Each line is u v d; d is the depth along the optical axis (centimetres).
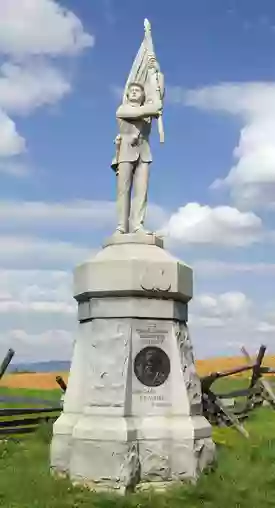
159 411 1070
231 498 943
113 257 1105
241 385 2692
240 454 1239
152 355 1080
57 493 966
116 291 1077
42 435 1512
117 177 1193
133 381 1068
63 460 1097
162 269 1090
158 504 923
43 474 1080
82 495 958
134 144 1184
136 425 1049
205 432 1086
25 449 1353
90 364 1086
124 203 1182
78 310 1167
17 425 1576
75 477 1037
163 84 1195
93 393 1065
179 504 928
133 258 1084
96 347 1081
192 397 1102
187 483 1027
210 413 1638
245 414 1853
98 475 1018
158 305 1093
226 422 1645
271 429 1631
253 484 1005
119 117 1183
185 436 1049
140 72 1210
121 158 1184
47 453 1289
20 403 1948
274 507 917
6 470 1119
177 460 1045
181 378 1087
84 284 1109
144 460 1039
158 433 1050
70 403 1132
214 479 1024
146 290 1078
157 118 1178
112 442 1020
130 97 1187
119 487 1003
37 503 915
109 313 1084
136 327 1080
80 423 1057
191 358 1132
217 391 2397
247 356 2009
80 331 1157
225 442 1398
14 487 991
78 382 1132
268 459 1194
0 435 1519
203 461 1064
